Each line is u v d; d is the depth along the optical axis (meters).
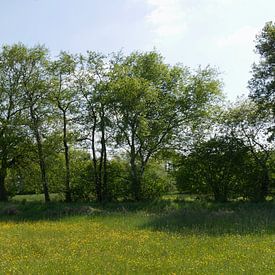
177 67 45.88
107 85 43.38
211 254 17.58
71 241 21.52
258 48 42.12
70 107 44.72
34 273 14.61
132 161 43.91
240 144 42.34
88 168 46.34
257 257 16.69
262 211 31.64
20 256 17.75
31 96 44.41
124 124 42.03
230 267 15.02
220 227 24.84
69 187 45.03
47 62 44.81
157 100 43.66
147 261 16.33
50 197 49.25
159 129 43.75
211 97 44.97
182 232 23.69
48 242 21.23
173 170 45.06
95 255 17.66
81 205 38.91
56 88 44.59
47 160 44.31
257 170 42.03
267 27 41.94
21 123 42.91
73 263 16.05
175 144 44.66
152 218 30.28
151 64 45.72
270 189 42.22
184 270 14.75
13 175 47.16
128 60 45.97
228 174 42.44
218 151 42.66
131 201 43.69
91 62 44.50
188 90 44.72
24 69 44.41
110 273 14.45
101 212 35.47
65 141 44.69
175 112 44.59
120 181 45.22
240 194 42.69
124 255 17.64
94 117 44.59
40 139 44.41
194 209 35.03
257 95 41.59
